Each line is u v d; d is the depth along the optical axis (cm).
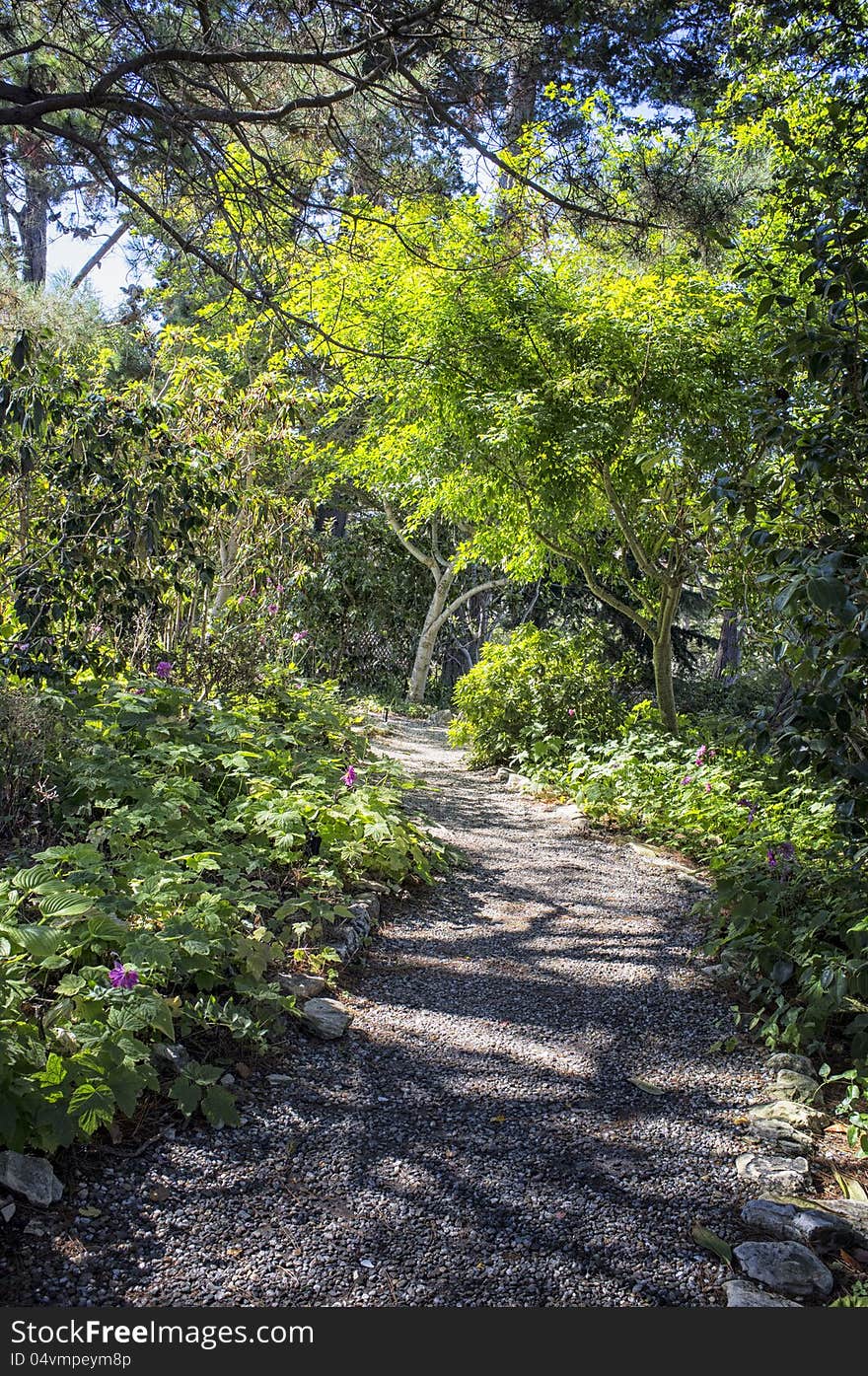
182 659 711
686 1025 374
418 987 394
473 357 828
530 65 461
